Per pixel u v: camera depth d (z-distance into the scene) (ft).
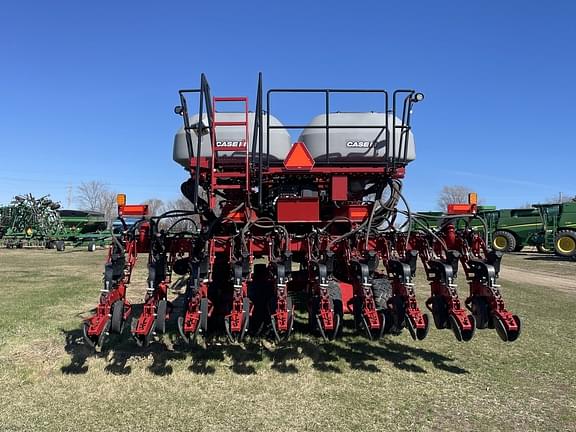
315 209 21.56
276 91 21.04
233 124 20.74
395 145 21.21
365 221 20.98
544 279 48.88
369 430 13.38
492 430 13.44
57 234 102.73
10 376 17.31
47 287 39.63
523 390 16.35
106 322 16.17
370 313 16.76
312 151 21.71
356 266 18.28
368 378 17.30
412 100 21.24
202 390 16.12
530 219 87.97
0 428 13.32
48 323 25.34
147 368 18.20
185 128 20.76
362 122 21.80
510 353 20.42
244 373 17.70
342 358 19.43
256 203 23.25
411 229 21.79
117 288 17.76
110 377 17.25
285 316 16.43
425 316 16.60
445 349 20.84
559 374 17.93
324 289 16.97
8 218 108.37
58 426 13.48
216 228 23.16
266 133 21.25
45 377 17.28
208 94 20.27
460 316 16.81
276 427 13.51
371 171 21.36
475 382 17.03
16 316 27.12
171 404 15.01
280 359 19.21
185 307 17.01
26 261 68.03
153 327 16.42
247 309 16.69
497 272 17.47
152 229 20.03
